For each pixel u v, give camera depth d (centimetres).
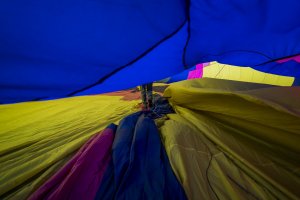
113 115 447
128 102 623
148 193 149
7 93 104
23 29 81
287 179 161
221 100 274
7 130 416
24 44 87
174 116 326
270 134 211
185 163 179
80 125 394
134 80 154
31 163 231
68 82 117
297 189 150
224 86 422
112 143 242
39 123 452
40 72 102
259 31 146
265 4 118
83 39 98
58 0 78
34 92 112
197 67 629
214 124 275
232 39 154
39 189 164
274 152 201
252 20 133
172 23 119
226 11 121
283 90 246
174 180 161
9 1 71
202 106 317
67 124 415
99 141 234
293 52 183
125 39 111
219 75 672
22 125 448
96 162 195
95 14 91
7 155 277
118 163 192
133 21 105
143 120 292
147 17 106
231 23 133
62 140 314
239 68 601
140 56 127
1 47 83
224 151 208
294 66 275
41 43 90
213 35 145
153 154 201
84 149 230
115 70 127
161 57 143
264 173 164
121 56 119
